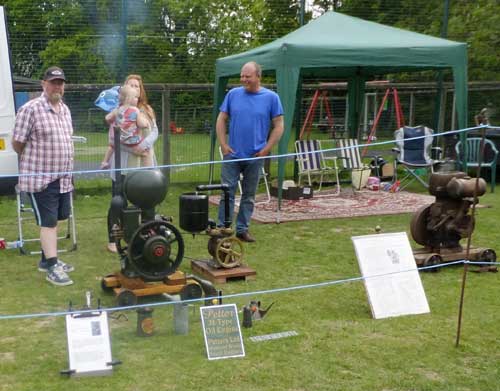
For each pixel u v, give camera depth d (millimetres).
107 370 3514
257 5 11789
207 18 11289
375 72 11531
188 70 11352
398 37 8938
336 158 10289
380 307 4500
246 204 6789
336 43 8281
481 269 5738
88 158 10461
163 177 4559
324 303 4809
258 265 5941
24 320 4418
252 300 4859
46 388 3344
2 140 6703
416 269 4691
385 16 13273
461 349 3914
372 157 13555
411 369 3625
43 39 10273
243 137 6531
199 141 11531
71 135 5418
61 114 5297
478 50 13875
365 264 4566
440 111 12211
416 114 15227
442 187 5820
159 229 4574
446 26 12523
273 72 10352
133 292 4570
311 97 14547
